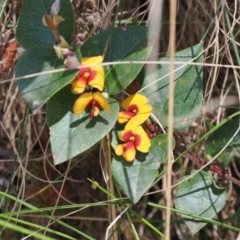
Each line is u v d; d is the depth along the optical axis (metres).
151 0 0.24
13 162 0.29
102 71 0.21
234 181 0.25
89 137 0.21
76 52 0.21
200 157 0.29
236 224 0.25
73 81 0.21
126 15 0.30
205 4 0.30
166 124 0.23
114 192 0.25
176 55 0.24
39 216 0.29
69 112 0.22
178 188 0.24
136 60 0.22
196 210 0.24
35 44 0.22
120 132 0.23
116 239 0.25
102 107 0.21
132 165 0.22
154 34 0.22
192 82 0.23
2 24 0.28
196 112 0.23
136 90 0.24
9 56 0.28
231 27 0.27
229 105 0.29
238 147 0.24
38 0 0.22
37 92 0.20
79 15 0.28
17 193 0.30
